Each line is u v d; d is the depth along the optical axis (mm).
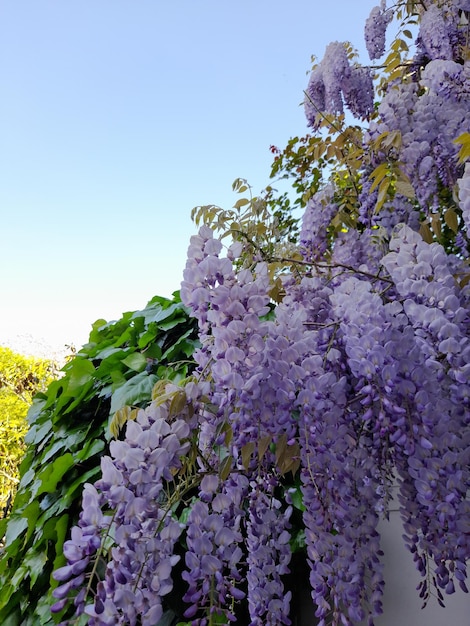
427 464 855
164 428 737
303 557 1315
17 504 1718
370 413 850
